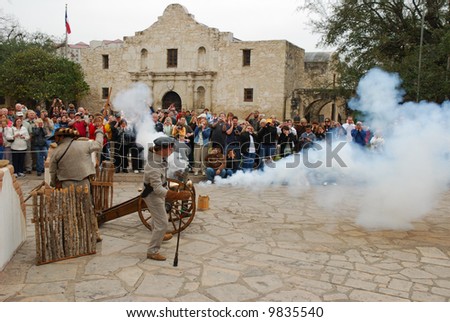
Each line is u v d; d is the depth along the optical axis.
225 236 7.14
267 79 32.19
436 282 5.53
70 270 5.57
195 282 5.32
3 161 6.11
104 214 7.25
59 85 31.47
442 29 19.36
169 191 5.84
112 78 35.84
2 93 32.66
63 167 6.22
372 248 6.76
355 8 22.09
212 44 33.34
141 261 5.95
